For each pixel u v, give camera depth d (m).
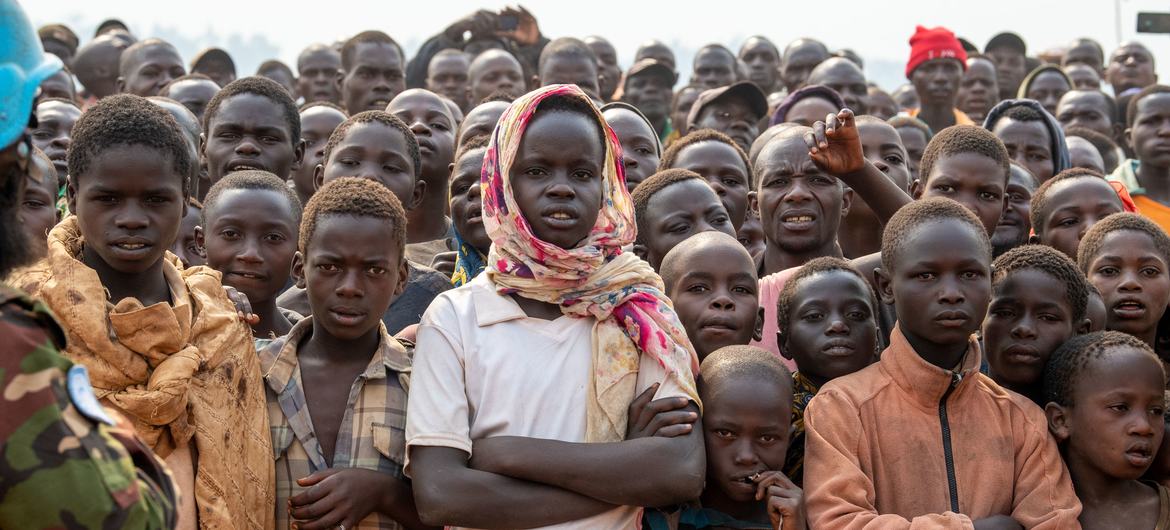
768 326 4.70
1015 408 3.76
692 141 5.89
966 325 3.65
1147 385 3.71
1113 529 3.74
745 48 13.54
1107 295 4.85
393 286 3.47
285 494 3.33
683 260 4.06
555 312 3.48
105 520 2.04
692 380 3.48
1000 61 13.60
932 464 3.65
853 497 3.47
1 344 2.03
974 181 5.32
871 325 4.14
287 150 5.96
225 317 3.27
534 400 3.34
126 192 3.09
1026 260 4.09
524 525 3.15
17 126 2.18
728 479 3.52
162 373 2.96
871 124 6.46
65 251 3.03
